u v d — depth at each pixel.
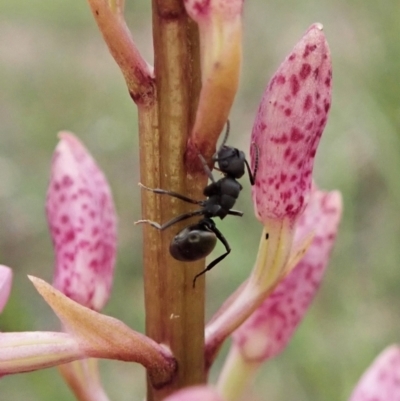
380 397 0.10
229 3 0.08
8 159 0.28
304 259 0.10
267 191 0.09
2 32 0.36
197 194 0.09
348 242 0.19
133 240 0.25
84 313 0.09
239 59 0.08
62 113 0.30
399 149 0.18
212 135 0.09
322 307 0.18
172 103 0.09
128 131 0.28
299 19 0.29
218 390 0.11
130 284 0.23
